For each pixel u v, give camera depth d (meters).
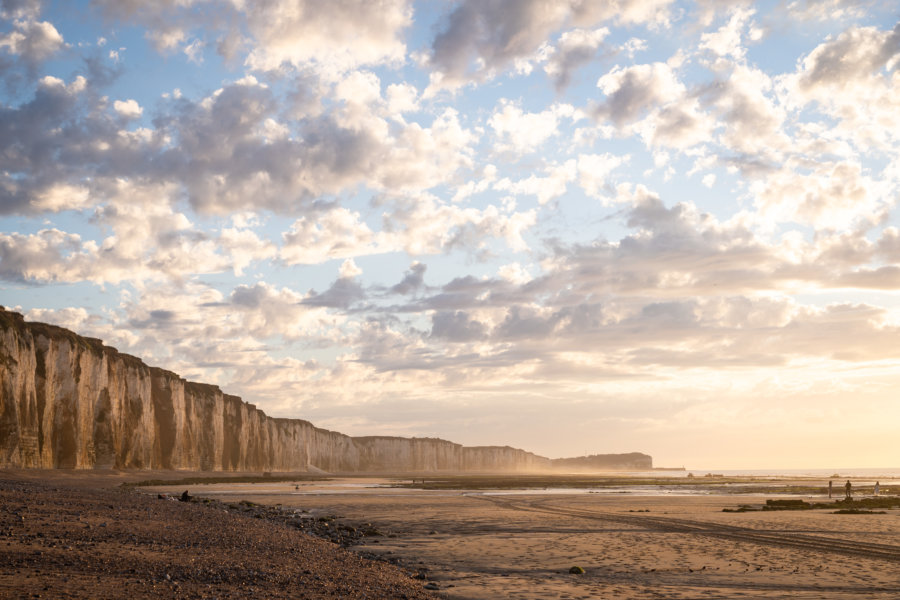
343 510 48.41
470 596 16.50
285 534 27.69
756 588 17.47
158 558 17.02
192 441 145.38
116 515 26.52
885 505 50.53
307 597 14.10
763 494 78.69
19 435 84.31
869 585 17.83
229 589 14.07
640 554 24.23
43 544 17.22
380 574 18.98
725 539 28.42
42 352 97.19
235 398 177.12
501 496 71.31
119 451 112.88
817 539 28.09
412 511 47.12
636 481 147.12
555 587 17.81
